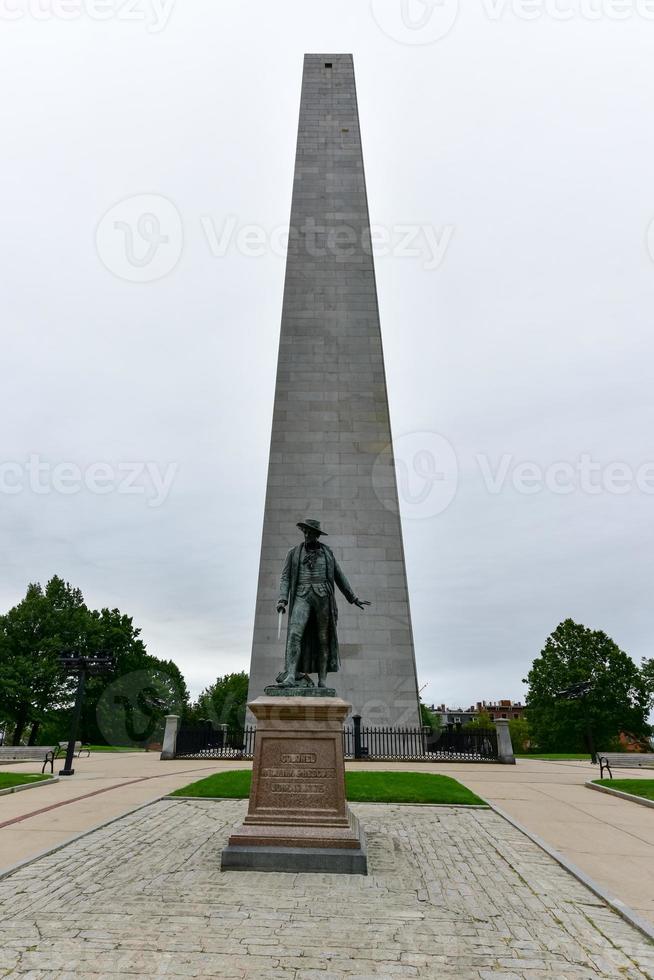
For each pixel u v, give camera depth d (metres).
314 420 27.91
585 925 5.74
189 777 16.70
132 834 9.20
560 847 8.81
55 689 50.94
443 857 8.10
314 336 29.41
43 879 6.95
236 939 5.33
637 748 60.44
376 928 5.60
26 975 4.64
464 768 20.05
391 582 25.25
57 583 56.34
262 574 25.36
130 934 5.41
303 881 6.90
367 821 10.48
